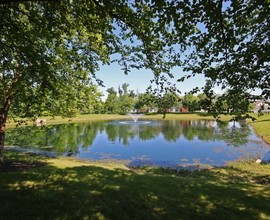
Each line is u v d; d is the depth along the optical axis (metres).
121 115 61.69
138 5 4.54
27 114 8.75
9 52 5.89
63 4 4.78
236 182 7.80
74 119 47.38
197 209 4.52
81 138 21.36
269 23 4.12
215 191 5.59
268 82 3.88
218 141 18.62
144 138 21.14
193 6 3.59
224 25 4.10
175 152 14.78
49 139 20.53
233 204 4.76
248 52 4.00
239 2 3.64
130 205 4.64
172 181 6.56
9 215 4.06
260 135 21.22
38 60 5.46
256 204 4.75
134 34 4.89
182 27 3.91
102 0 4.17
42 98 7.78
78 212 4.26
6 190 5.23
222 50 4.33
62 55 7.07
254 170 9.99
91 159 12.93
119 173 7.47
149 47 5.03
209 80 4.69
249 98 4.26
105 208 4.46
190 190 5.63
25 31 5.55
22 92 7.25
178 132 25.22
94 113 65.50
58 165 8.88
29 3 4.96
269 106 4.23
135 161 12.58
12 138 19.50
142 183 6.16
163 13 3.78
